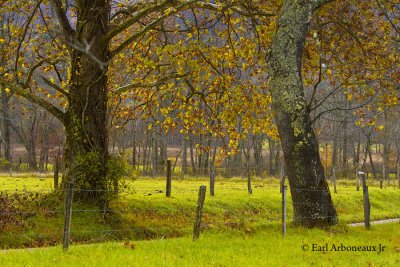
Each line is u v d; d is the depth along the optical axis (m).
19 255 11.02
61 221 16.86
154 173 53.53
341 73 21.66
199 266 10.19
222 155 23.39
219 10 19.61
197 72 20.66
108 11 19.91
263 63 21.88
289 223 18.12
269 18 22.78
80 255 11.00
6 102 56.12
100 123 19.16
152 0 21.30
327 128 74.19
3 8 19.47
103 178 18.58
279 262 11.12
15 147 91.31
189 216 22.12
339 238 15.31
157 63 20.98
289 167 18.03
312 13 18.33
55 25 20.70
